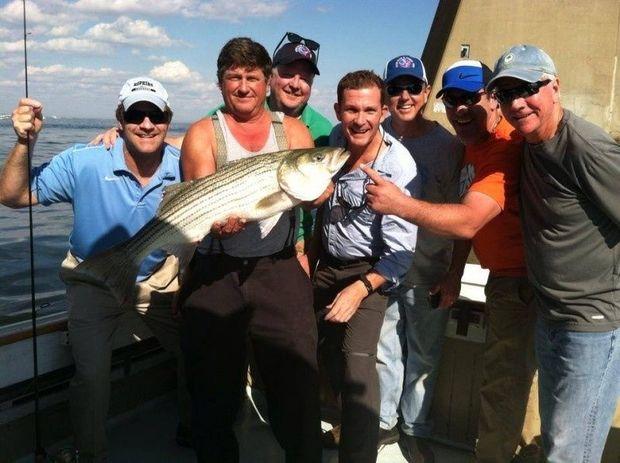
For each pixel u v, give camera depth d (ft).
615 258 8.05
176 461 11.39
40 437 10.84
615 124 13.73
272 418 9.91
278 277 9.62
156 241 9.69
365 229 10.16
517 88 7.77
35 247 33.53
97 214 10.96
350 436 9.96
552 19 14.06
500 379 10.32
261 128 9.66
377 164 9.91
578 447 8.51
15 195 10.39
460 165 11.27
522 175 8.66
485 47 14.58
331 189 9.77
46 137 104.78
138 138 10.46
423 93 11.24
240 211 9.09
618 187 7.63
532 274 8.81
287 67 12.84
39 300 24.85
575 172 7.75
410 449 11.61
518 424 10.40
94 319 10.71
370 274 9.96
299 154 9.04
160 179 11.03
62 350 11.38
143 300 11.45
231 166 9.13
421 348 11.58
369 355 10.11
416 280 11.32
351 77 9.64
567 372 8.43
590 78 13.83
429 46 16.16
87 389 10.65
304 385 9.57
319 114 13.85
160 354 13.21
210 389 9.53
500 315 10.27
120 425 12.51
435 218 8.52
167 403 13.41
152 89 10.44
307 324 9.73
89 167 10.82
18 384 10.73
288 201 9.11
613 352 8.23
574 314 8.30
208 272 9.58
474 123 10.30
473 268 12.98
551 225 8.24
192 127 9.61
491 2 14.49
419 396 11.74
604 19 13.74
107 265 10.04
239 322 9.61
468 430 11.80
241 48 9.00
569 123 7.75
